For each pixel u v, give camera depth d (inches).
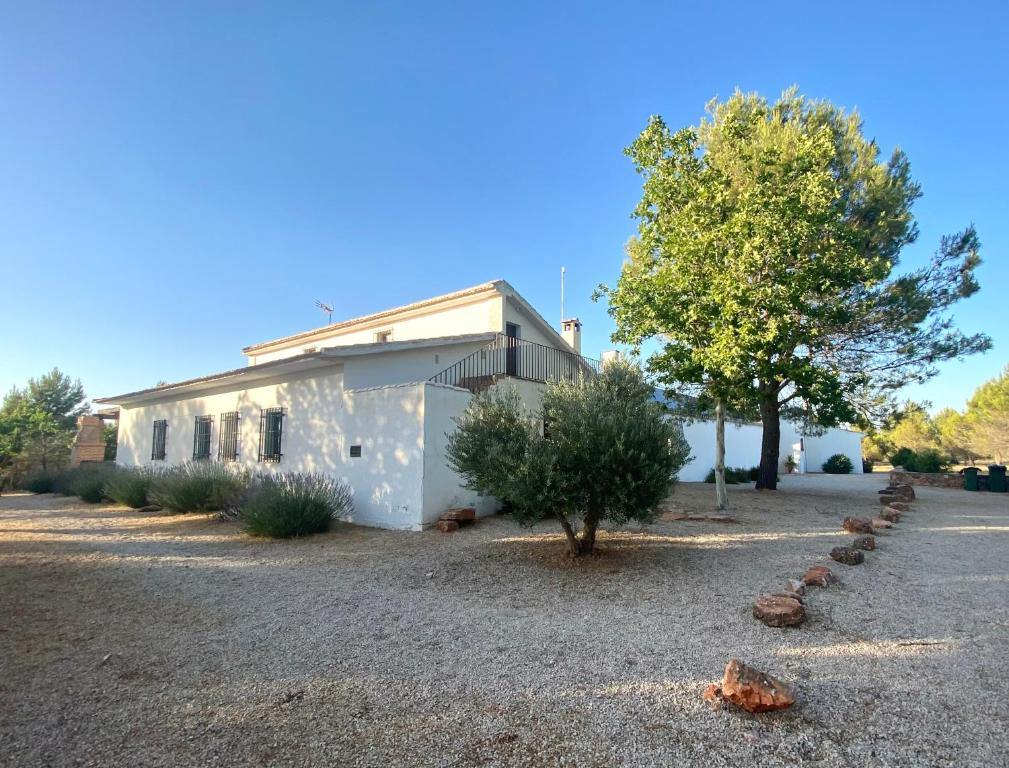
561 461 265.4
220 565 294.2
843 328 578.6
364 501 431.5
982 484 721.0
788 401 644.7
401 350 520.7
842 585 230.7
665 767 110.2
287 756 115.6
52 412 1665.8
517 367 602.5
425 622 201.3
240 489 448.5
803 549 299.0
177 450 713.6
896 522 395.5
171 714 134.0
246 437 595.5
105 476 635.5
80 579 265.9
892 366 599.8
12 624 200.1
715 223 410.0
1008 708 129.4
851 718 126.3
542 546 320.2
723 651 166.2
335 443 478.3
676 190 428.1
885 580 237.3
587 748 117.0
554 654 168.1
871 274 398.0
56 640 184.4
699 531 355.6
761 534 343.6
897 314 568.7
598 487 262.8
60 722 130.3
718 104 614.2
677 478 280.1
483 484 275.9
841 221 484.7
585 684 146.5
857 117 583.5
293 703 139.3
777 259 375.9
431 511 398.3
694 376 425.1
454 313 706.2
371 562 298.5
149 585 254.7
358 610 216.7
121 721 130.6
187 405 711.1
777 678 143.2
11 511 547.8
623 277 451.2
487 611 213.5
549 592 236.8
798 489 677.3
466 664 162.1
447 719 130.0
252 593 241.4
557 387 302.7
